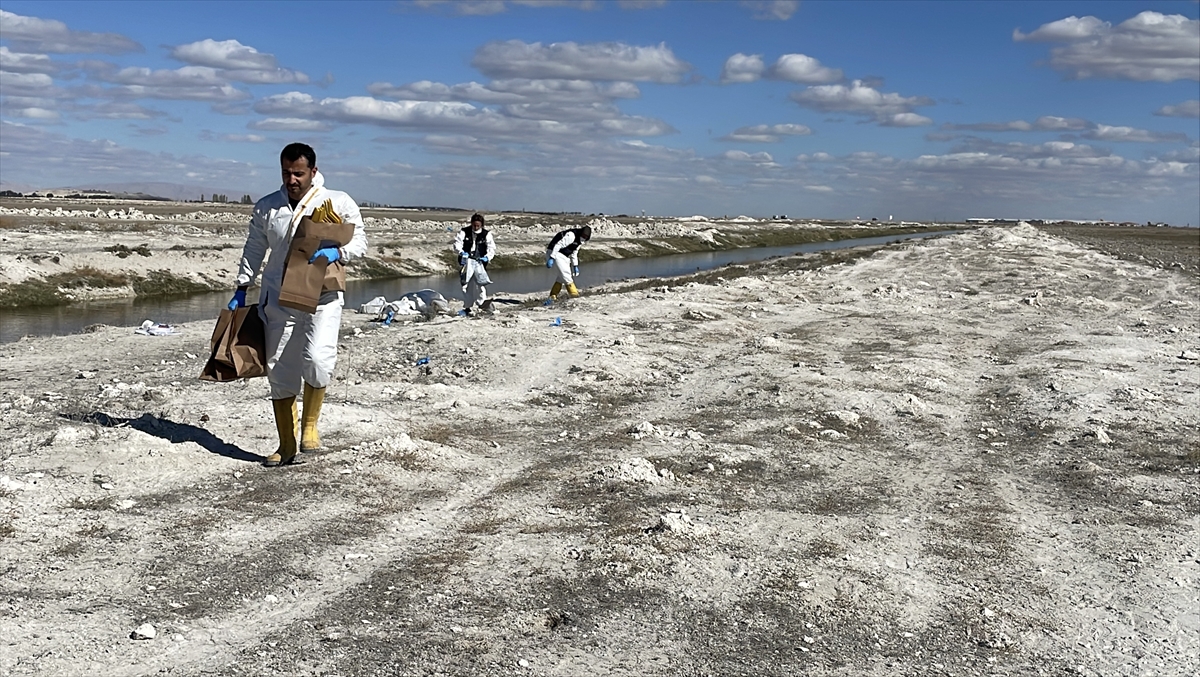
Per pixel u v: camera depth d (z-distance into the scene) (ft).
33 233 140.56
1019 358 50.75
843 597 19.06
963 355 51.55
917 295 81.51
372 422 31.14
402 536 21.24
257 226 24.88
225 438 28.02
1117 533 23.90
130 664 14.52
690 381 43.14
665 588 18.90
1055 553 22.44
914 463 30.68
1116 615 18.89
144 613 16.34
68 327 75.66
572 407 37.06
